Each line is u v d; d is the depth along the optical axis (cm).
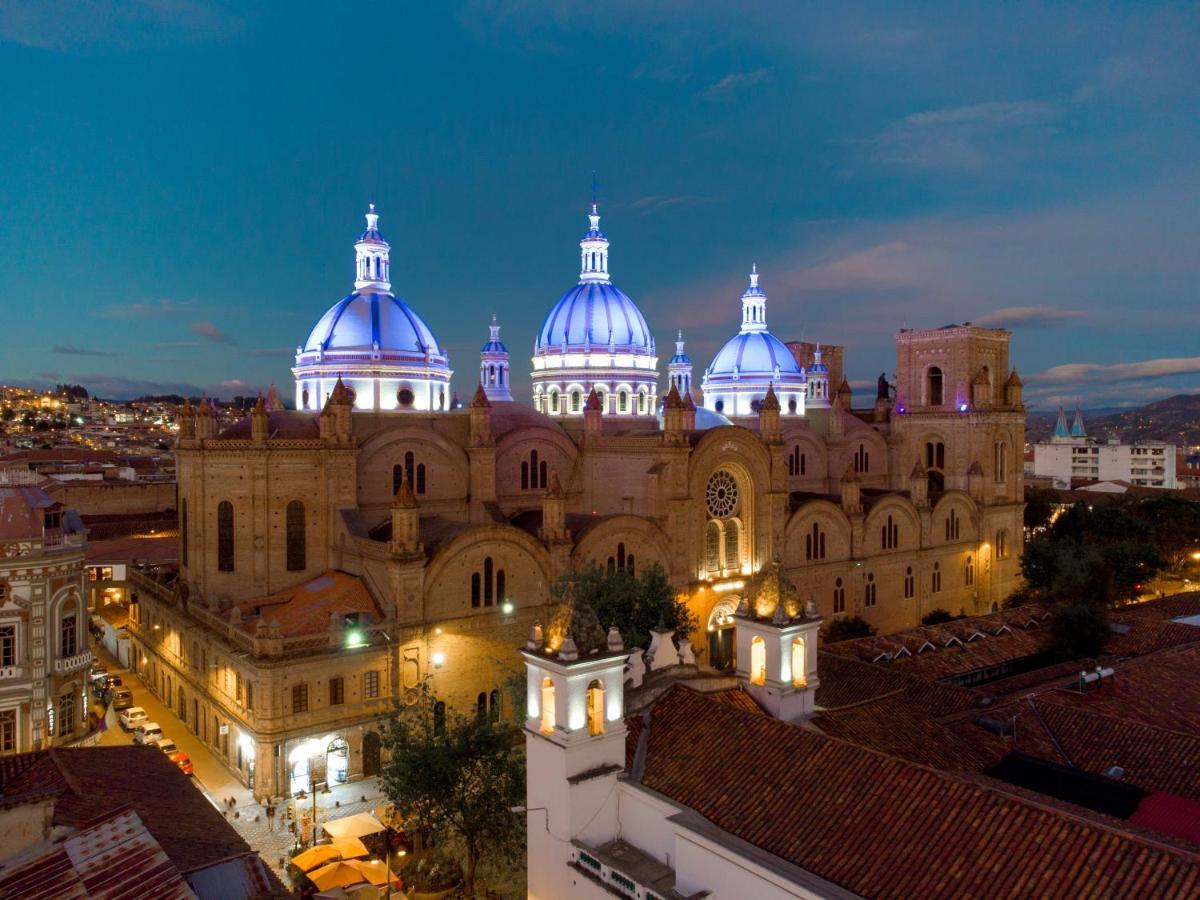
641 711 3512
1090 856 2248
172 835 2869
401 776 3988
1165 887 2100
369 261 8281
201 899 2573
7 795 2566
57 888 2238
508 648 6353
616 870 2852
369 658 5681
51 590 5353
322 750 5503
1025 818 2417
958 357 10425
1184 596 7819
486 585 6303
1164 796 3338
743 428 7969
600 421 8200
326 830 4481
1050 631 6494
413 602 5894
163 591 7106
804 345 12775
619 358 9981
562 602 3222
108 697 6831
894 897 2322
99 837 2417
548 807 3150
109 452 17712
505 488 7694
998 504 10425
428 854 4544
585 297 10088
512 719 6275
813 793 2780
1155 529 10988
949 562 9956
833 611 8775
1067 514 11000
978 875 2302
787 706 3688
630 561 7144
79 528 5819
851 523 8888
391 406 7925
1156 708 4644
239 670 5584
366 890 4072
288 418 7175
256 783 5341
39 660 5266
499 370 10056
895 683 4991
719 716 3303
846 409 10862
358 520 6638
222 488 6481
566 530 6731
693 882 2750
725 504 8038
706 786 2989
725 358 11275
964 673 5938
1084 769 3822
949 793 2588
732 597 7950
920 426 10762
